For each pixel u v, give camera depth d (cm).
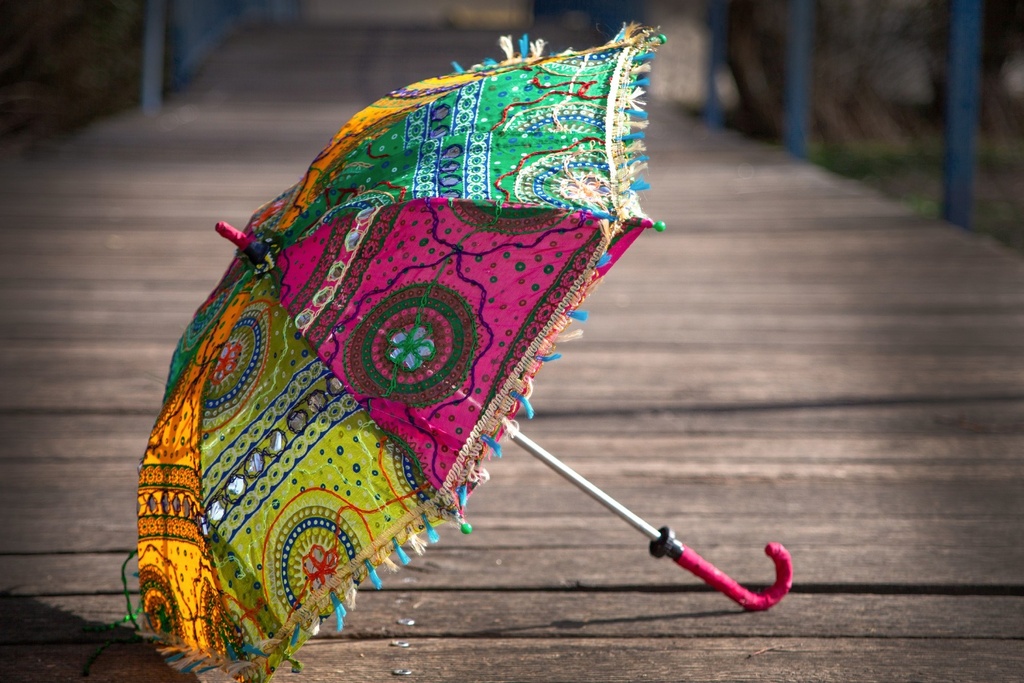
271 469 205
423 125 212
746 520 254
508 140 208
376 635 228
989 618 231
